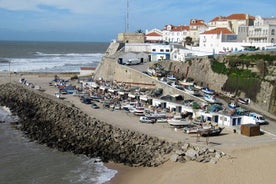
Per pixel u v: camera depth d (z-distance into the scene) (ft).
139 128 215.92
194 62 325.83
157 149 186.80
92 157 195.11
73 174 174.19
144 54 391.24
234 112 231.09
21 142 225.56
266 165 162.30
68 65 636.89
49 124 253.24
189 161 172.04
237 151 176.96
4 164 188.55
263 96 258.57
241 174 155.22
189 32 499.92
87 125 230.48
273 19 428.56
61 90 342.64
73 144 214.07
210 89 298.56
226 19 448.24
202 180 152.35
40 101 302.86
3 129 253.44
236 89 281.13
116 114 254.27
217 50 374.02
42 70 556.92
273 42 373.61
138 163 181.06
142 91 309.01
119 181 164.14
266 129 214.69
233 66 290.97
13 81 414.82
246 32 393.70
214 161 167.02
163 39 523.70
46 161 192.34
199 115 237.66
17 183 165.99
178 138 195.83
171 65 349.41
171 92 291.38
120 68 360.28
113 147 199.62
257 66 272.92
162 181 156.25
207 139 191.83
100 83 360.28
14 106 314.76
